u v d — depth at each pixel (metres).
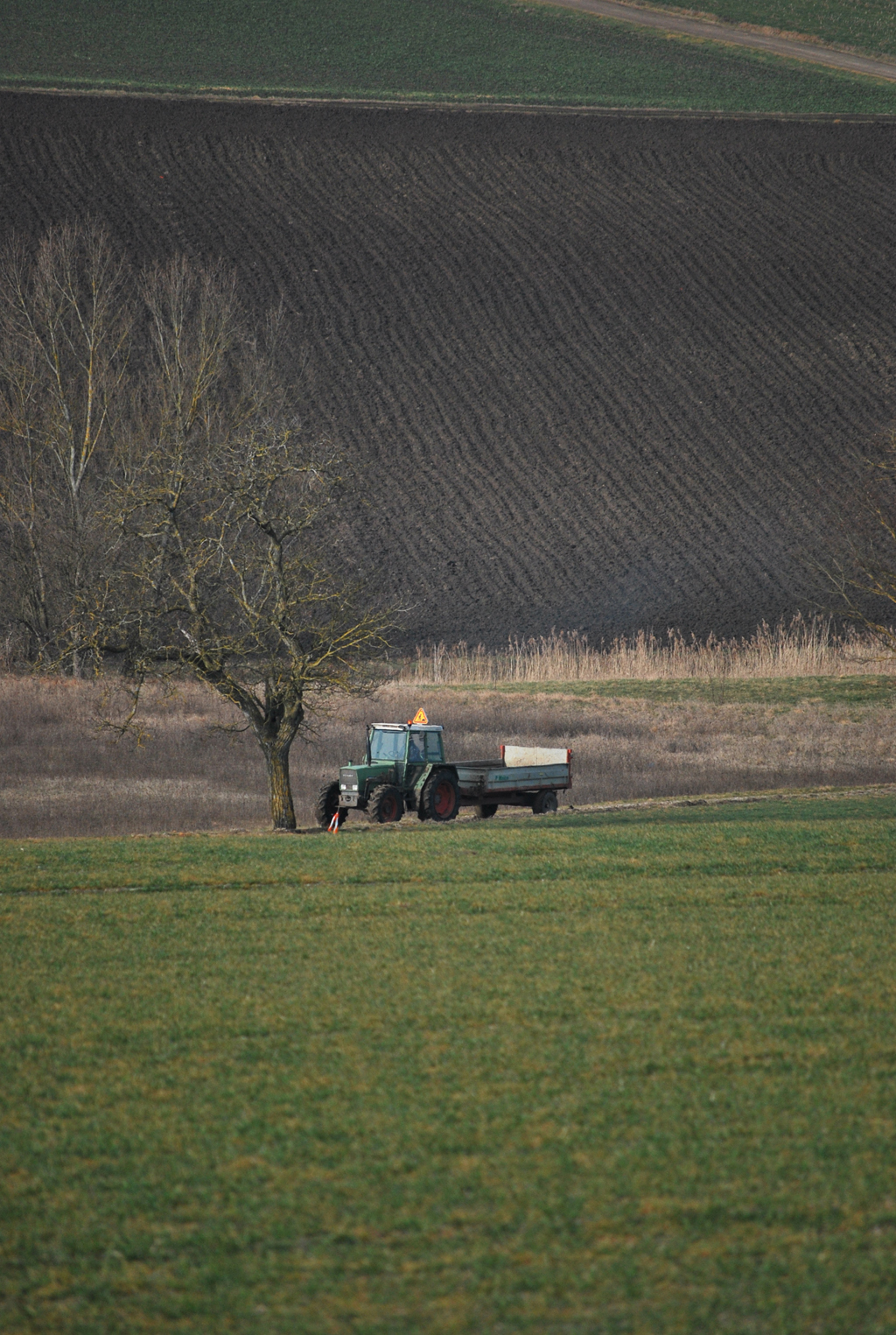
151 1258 19.83
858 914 42.25
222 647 70.62
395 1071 27.52
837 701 123.44
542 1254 19.72
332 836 60.19
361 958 36.62
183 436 124.19
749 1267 19.31
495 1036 29.67
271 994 33.12
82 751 96.56
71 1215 21.20
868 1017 30.91
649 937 39.03
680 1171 22.48
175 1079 27.12
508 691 127.00
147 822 72.50
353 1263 19.53
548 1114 25.08
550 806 80.69
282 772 70.88
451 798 75.50
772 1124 24.52
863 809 72.75
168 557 75.38
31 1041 29.61
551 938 38.88
